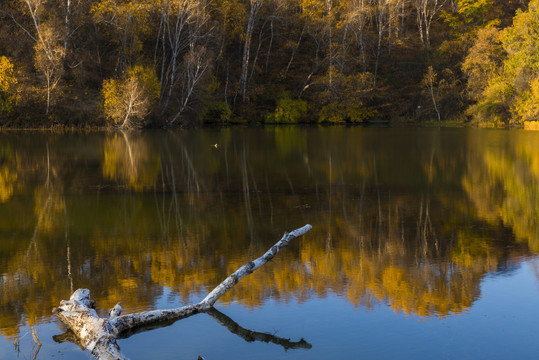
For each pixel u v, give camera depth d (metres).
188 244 11.59
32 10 52.50
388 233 12.54
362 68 76.88
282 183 20.14
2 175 21.97
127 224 13.48
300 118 69.50
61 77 52.06
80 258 10.54
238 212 14.94
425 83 68.56
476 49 65.50
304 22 75.88
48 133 44.59
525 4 92.06
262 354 6.46
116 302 8.13
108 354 6.36
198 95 57.00
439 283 8.99
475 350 6.53
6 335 7.00
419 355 6.43
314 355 6.45
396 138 42.25
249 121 68.19
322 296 8.41
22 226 13.26
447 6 93.00
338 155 29.77
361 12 72.06
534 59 58.06
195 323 7.39
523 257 10.52
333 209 15.35
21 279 9.26
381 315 7.64
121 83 51.59
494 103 62.03
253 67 70.31
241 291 8.66
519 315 7.58
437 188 19.00
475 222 13.65
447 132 49.66
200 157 28.72
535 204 15.94
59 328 7.24
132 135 44.31
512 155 29.47
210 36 59.84
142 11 56.28
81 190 18.55
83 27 56.50
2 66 47.56
